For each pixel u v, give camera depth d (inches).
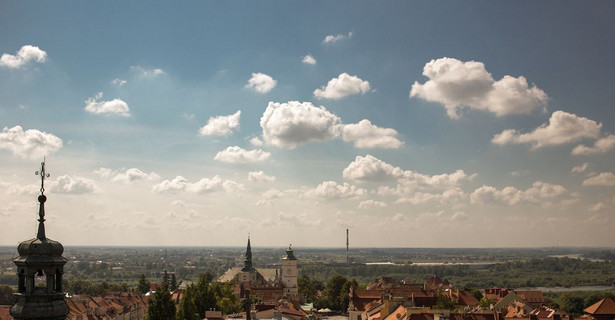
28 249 1230.9
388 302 7145.7
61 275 1279.5
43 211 1282.0
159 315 7445.9
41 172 1289.4
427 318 5580.7
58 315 1240.2
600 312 6186.0
